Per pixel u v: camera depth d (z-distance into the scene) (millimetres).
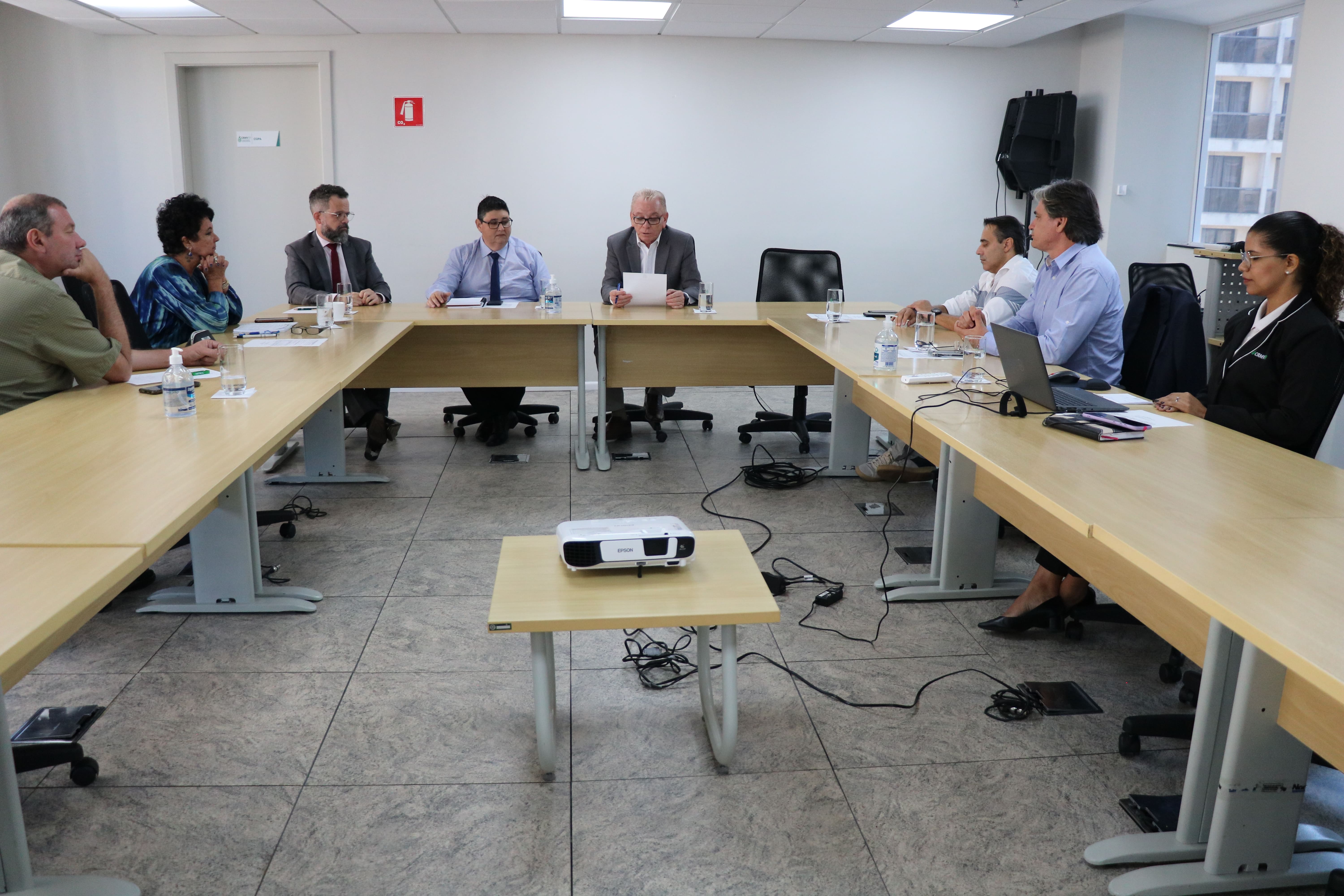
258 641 2873
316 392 2916
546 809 2092
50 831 2000
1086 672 2734
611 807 2100
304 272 5156
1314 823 2061
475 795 2139
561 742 2355
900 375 3250
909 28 6023
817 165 6703
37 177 6293
